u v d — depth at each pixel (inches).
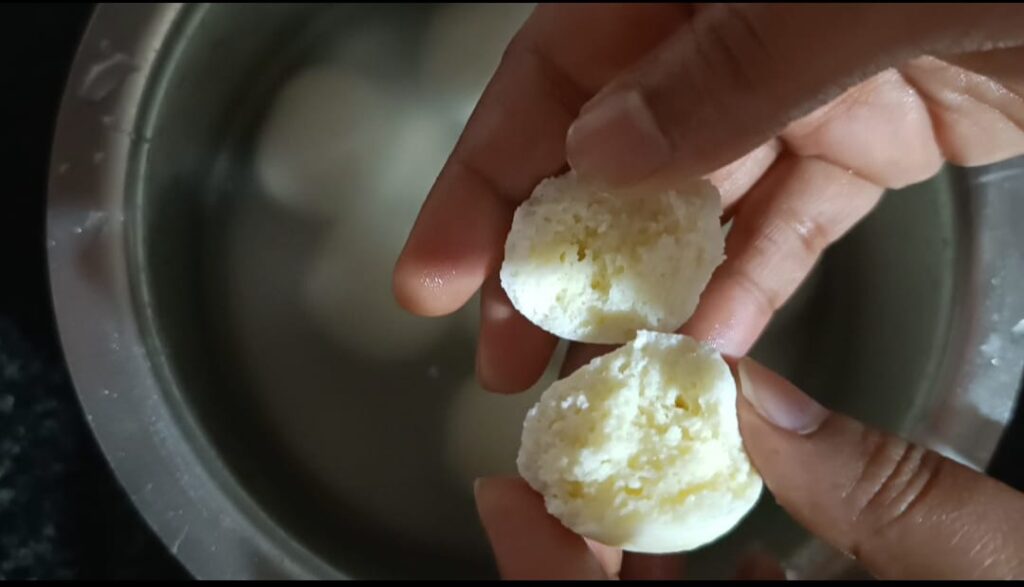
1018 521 5.2
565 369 6.8
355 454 7.4
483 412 7.5
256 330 7.7
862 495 5.3
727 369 5.5
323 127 8.2
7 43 7.7
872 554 5.5
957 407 6.1
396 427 7.6
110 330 6.2
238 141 8.0
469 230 6.5
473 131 6.5
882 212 7.3
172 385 6.3
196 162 7.5
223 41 7.3
